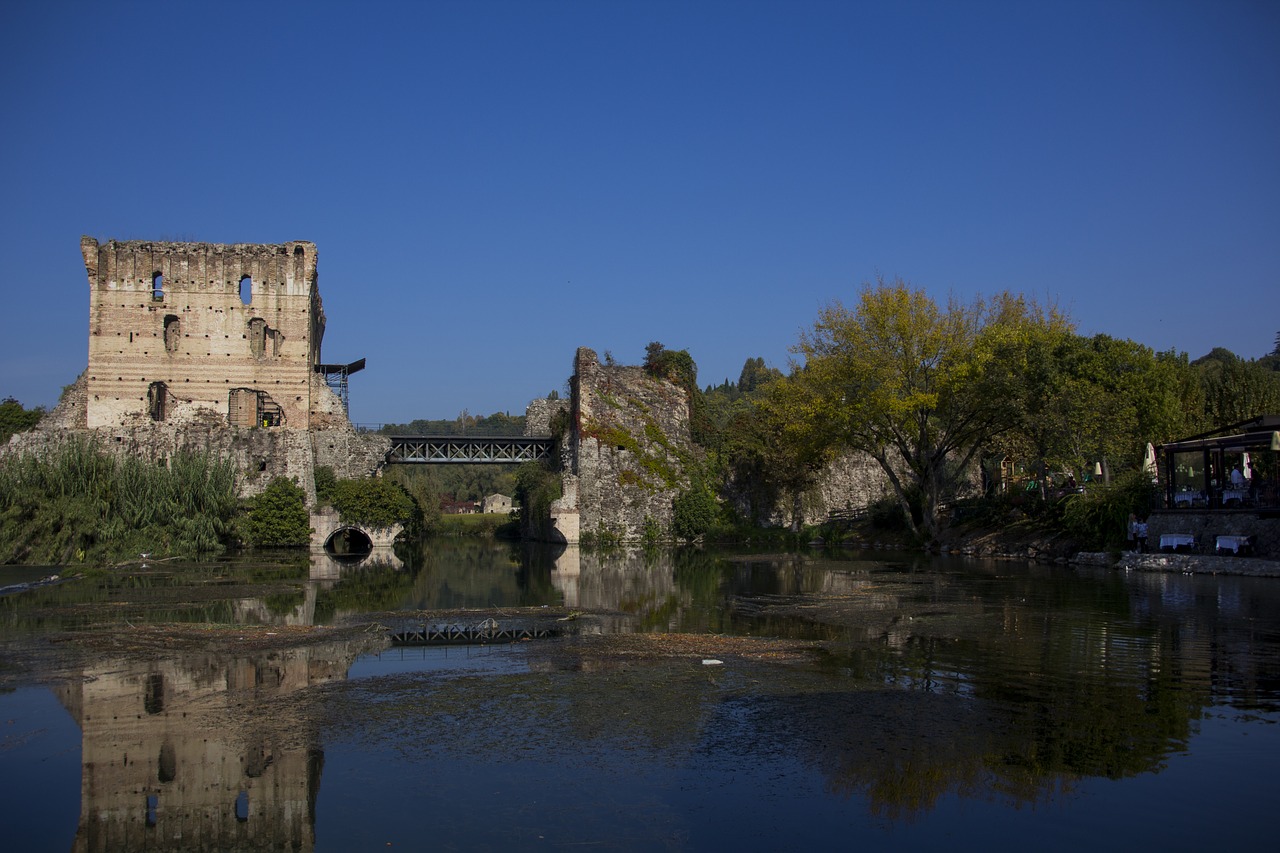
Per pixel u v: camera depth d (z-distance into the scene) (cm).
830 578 4016
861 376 5562
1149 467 4412
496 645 2359
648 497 7019
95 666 2097
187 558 5456
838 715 1622
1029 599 3041
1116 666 1953
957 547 5431
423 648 2322
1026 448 5253
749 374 19050
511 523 9706
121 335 6944
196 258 7081
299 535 6347
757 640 2372
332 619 2845
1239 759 1362
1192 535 3922
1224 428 3944
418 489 9100
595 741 1509
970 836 1127
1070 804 1213
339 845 1130
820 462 6994
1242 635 2291
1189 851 1083
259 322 7200
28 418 7850
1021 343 5303
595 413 7156
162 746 1501
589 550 6456
